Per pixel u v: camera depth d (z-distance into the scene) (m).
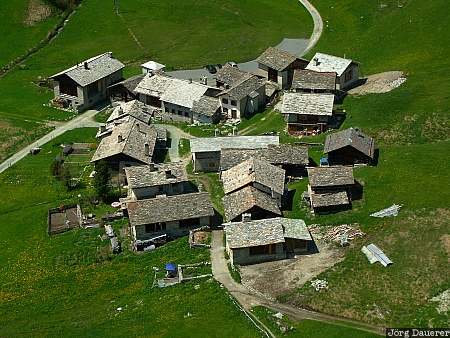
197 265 96.69
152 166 114.12
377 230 97.69
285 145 118.12
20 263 102.88
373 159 114.25
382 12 181.88
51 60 179.62
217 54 176.75
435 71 142.00
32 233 110.19
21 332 88.12
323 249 96.69
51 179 125.56
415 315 82.44
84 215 112.94
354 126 128.25
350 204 104.56
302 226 98.31
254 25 192.12
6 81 169.62
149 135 129.25
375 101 133.50
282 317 84.62
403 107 129.12
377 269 90.25
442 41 154.88
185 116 143.75
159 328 84.94
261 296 89.12
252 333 82.19
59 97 154.50
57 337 86.12
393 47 161.00
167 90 146.75
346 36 176.62
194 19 197.50
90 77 153.00
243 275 93.38
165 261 99.06
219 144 122.69
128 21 197.62
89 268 100.12
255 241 94.50
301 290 88.94
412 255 91.44
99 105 155.50
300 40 180.50
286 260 95.38
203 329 83.81
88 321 88.75
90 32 193.00
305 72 142.38
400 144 119.88
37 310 92.38
